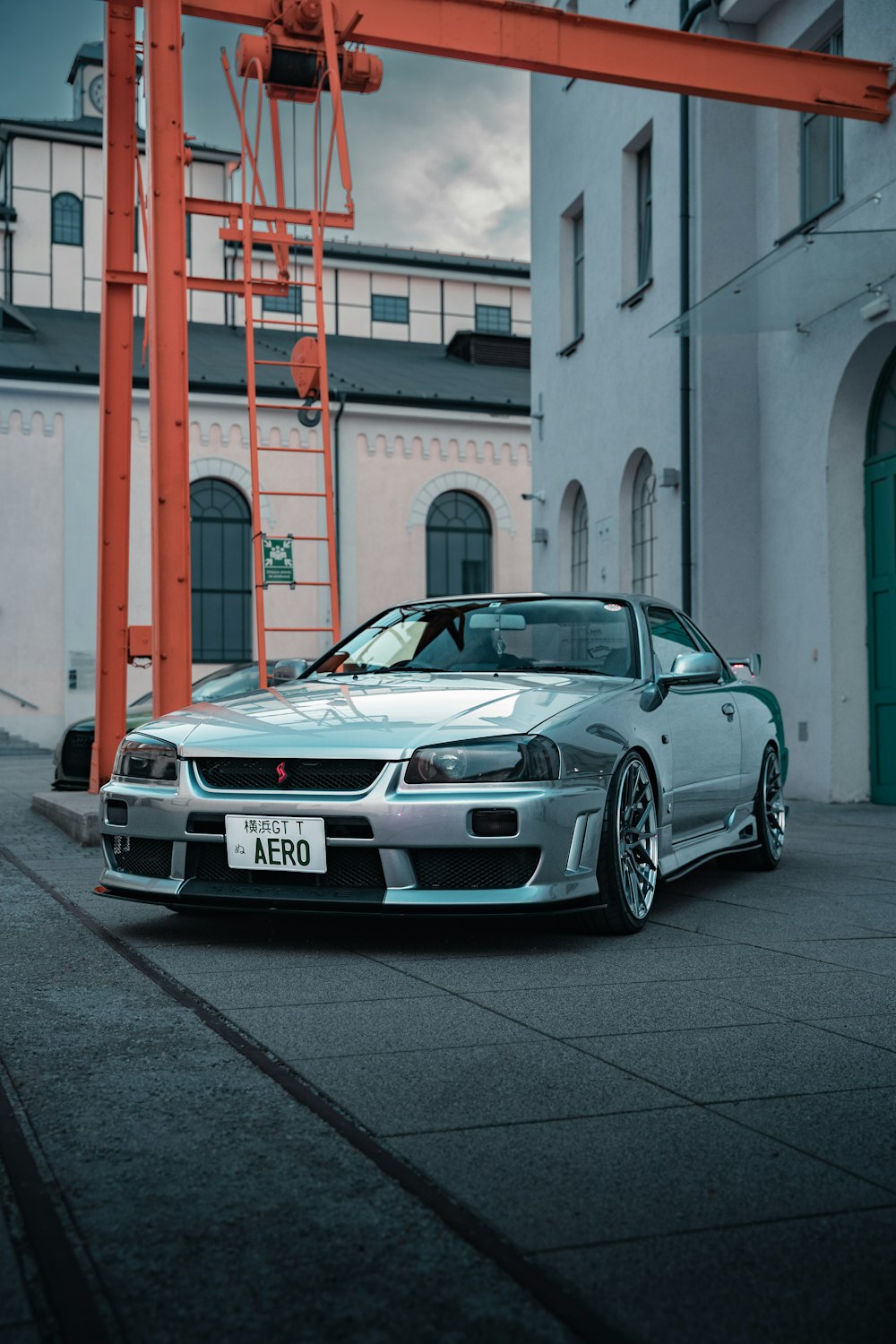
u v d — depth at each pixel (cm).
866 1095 226
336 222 798
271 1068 239
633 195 1201
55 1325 139
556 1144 199
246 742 370
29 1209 171
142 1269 153
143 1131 203
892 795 910
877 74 845
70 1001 295
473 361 2859
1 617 2131
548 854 353
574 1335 139
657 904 465
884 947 373
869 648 934
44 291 2703
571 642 464
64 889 486
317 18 729
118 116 768
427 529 2436
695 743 471
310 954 357
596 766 374
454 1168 188
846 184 888
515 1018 282
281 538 719
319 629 2336
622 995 307
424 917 380
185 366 657
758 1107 219
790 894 491
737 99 824
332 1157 192
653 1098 224
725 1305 146
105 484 772
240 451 2298
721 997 304
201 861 375
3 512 2141
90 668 2166
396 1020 279
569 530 1372
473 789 348
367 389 2381
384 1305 145
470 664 457
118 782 393
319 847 354
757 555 1030
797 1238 164
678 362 1076
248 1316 142
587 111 1282
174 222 659
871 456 925
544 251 1410
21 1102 219
